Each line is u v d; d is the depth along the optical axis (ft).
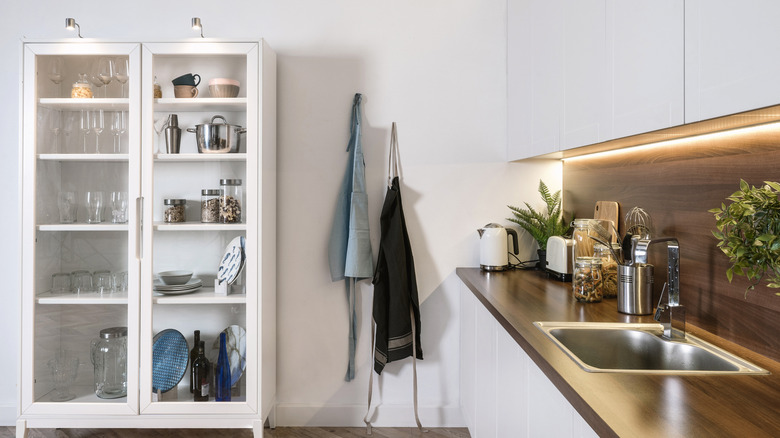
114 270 8.27
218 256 8.32
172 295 8.31
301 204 9.44
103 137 8.27
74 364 8.27
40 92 8.24
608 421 3.04
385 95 9.45
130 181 8.25
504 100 9.48
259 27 9.38
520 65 8.66
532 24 8.06
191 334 8.33
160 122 8.29
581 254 7.63
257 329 8.26
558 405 4.06
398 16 9.45
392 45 9.45
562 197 9.53
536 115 7.89
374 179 9.45
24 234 8.21
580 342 5.26
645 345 5.25
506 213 9.50
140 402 8.23
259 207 8.25
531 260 9.48
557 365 4.09
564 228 9.15
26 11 9.30
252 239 8.26
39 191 8.27
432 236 9.50
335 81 9.44
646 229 6.50
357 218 8.98
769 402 3.38
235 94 8.27
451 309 9.52
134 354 8.23
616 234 6.75
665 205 6.11
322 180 9.44
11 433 9.06
